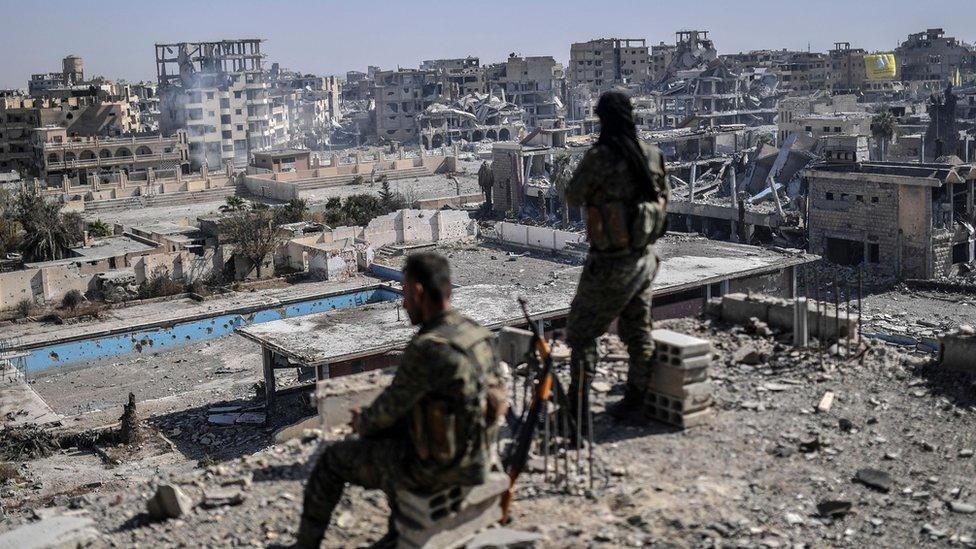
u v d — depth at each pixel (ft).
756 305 45.62
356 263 275.59
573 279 178.09
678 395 33.47
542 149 380.78
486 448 21.99
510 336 41.32
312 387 159.43
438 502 22.39
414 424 21.42
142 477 124.06
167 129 601.62
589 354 31.81
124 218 390.63
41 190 413.59
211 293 254.06
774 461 31.17
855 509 28.14
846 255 257.55
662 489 28.78
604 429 33.68
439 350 21.06
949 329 175.73
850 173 248.11
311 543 24.09
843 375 39.19
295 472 31.35
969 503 28.45
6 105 532.73
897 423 34.47
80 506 32.68
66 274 248.32
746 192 355.56
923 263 234.99
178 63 639.35
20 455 137.49
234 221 273.13
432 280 21.84
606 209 30.40
